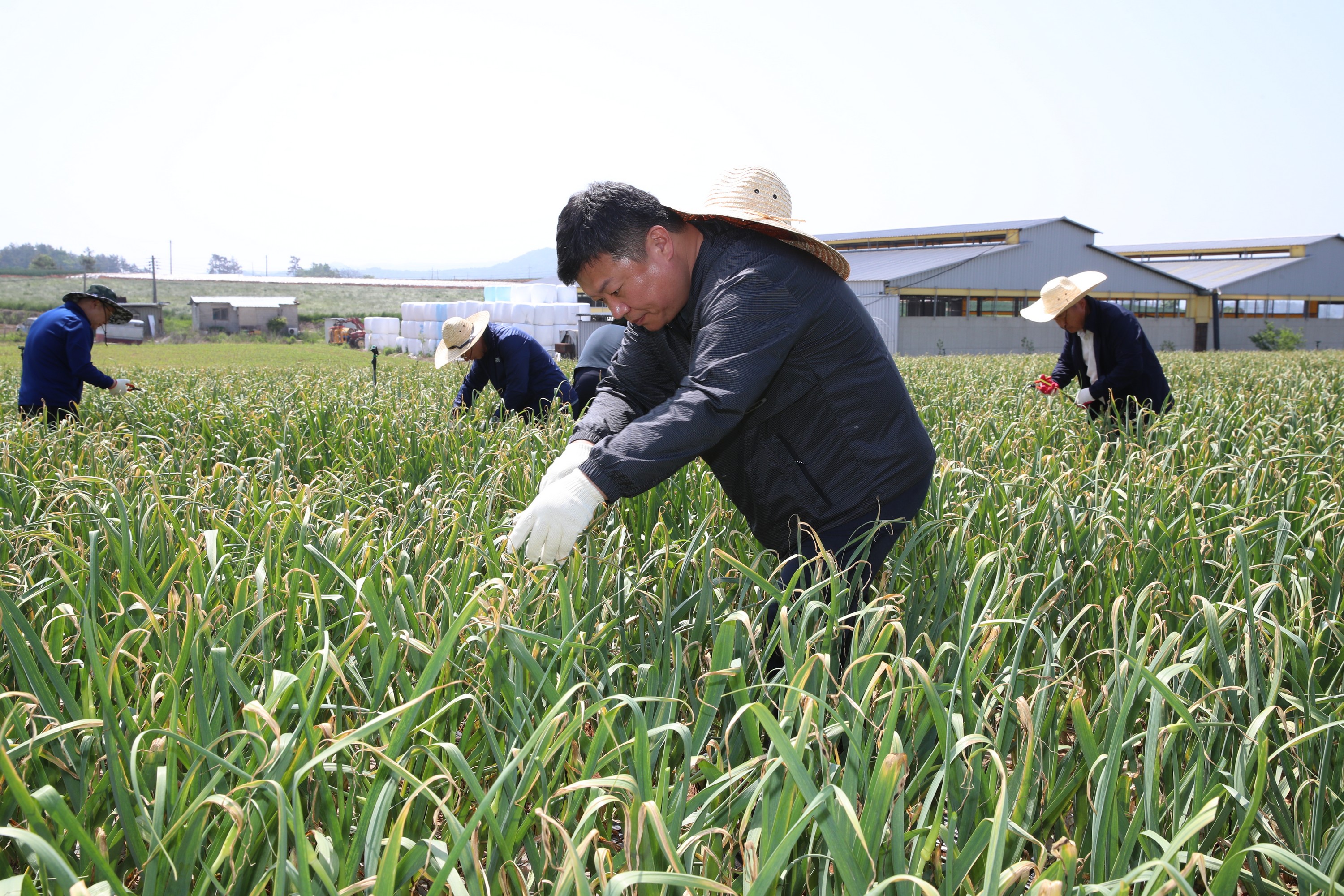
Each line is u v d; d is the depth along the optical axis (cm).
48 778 160
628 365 263
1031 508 278
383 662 174
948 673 205
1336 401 645
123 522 216
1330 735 158
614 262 213
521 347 605
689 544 250
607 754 164
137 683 176
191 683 173
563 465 243
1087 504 289
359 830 139
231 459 435
